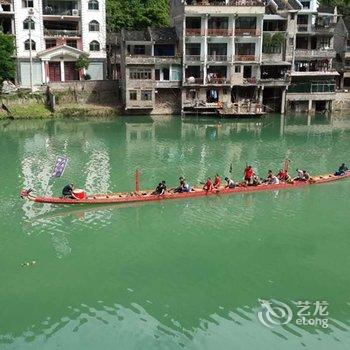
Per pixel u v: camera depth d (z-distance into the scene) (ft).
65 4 252.42
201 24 227.40
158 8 296.71
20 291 77.41
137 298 76.02
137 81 227.61
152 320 70.69
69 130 199.11
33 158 154.92
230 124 219.00
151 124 215.10
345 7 318.45
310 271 84.84
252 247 93.61
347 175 135.23
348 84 283.59
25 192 111.65
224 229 101.65
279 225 104.01
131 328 68.85
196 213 109.81
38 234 98.12
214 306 74.18
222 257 89.51
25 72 247.70
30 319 70.49
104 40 259.80
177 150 169.17
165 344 65.72
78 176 136.46
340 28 280.10
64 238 96.68
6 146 170.40
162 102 238.07
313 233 100.27
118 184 130.00
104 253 90.58
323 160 159.22
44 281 80.38
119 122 218.38
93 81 237.25
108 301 75.15
